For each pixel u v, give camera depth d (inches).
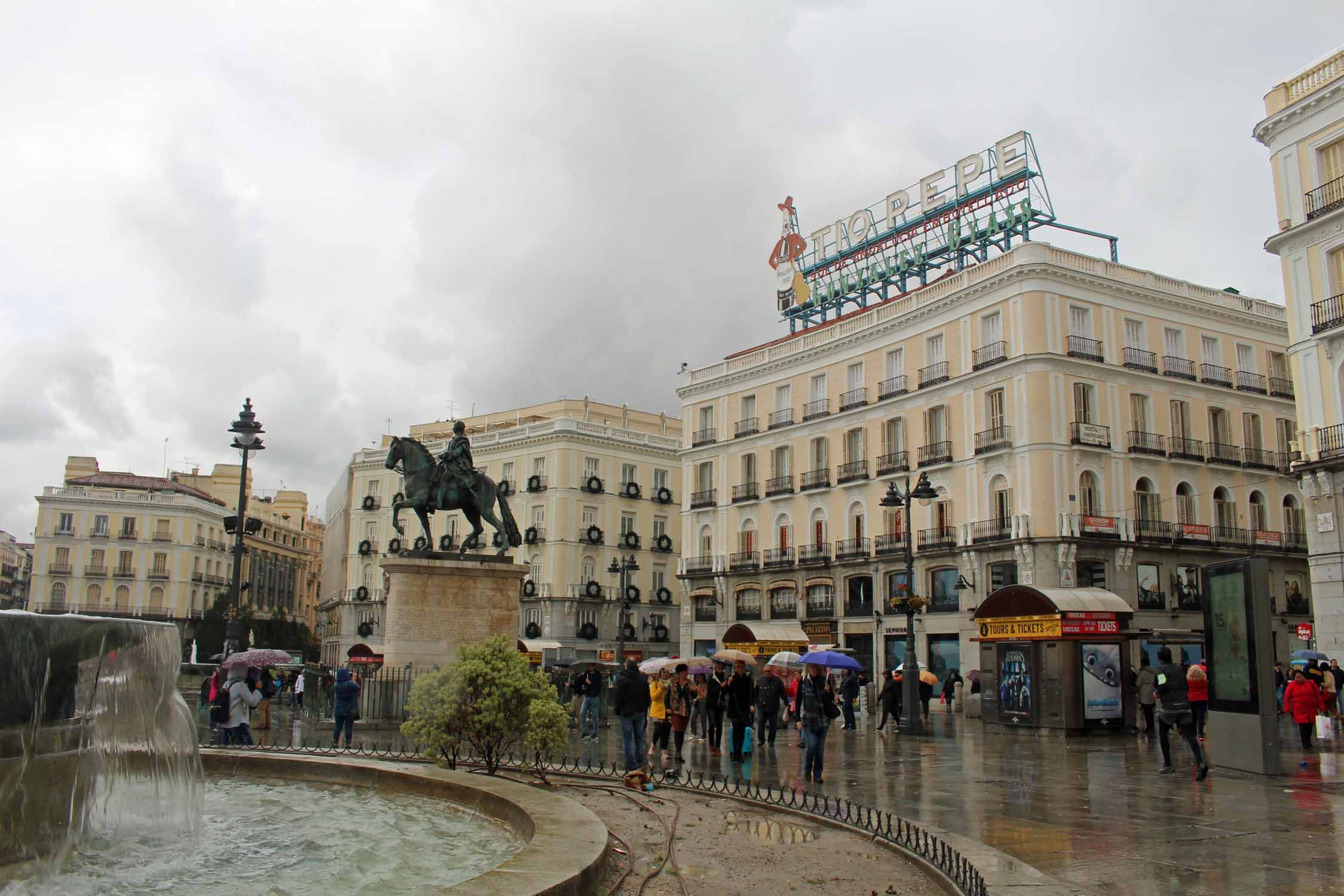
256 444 1016.2
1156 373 1891.0
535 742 514.3
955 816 475.8
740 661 757.3
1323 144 1331.2
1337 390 1299.2
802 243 2502.5
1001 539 1788.9
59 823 289.9
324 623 3902.6
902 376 2043.6
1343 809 488.4
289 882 289.6
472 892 233.5
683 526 2516.0
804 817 435.8
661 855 353.4
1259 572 634.8
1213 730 674.8
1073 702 970.7
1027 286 1803.6
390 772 446.9
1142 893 318.0
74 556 3612.2
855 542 2085.4
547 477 2920.8
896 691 1059.3
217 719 745.0
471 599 900.6
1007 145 2006.6
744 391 2410.2
